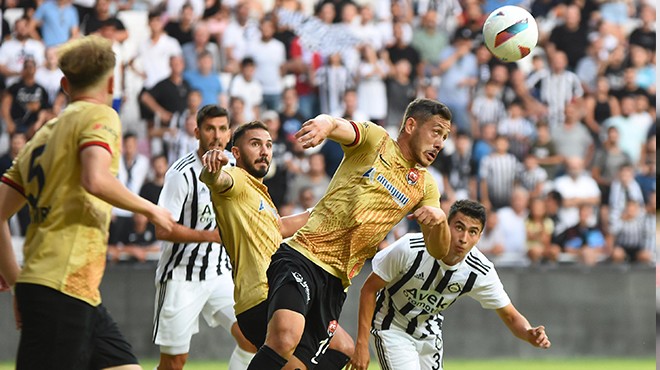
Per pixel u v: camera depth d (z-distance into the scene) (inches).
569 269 1712.6
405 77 1830.7
